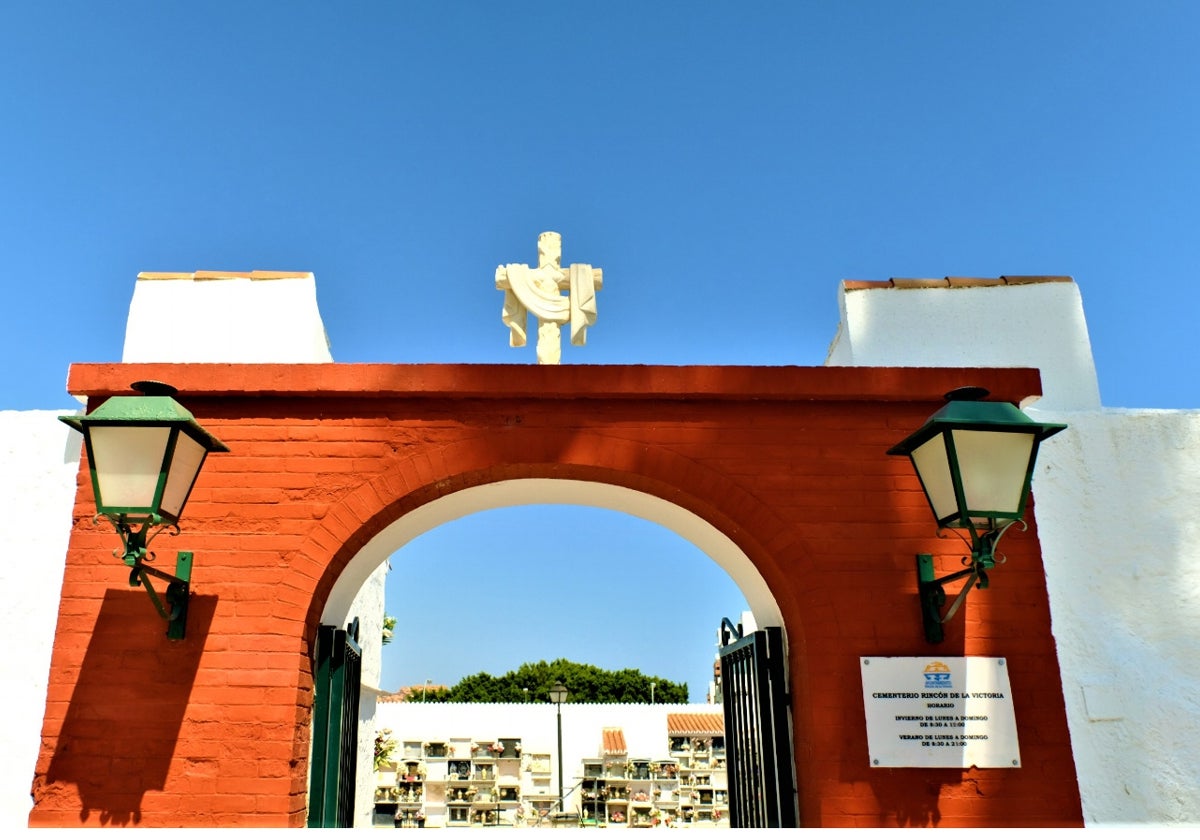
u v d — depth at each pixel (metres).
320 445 5.43
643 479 5.56
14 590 5.35
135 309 6.49
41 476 5.55
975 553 4.54
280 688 4.99
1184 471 5.81
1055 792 5.04
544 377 5.50
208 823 4.75
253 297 6.57
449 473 5.41
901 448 5.00
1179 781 5.22
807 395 5.59
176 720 4.91
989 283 6.66
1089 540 5.68
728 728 6.96
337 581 5.70
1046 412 5.95
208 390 5.39
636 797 25.98
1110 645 5.48
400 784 26.08
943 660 5.23
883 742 5.07
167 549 5.19
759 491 5.49
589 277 6.15
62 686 4.95
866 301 6.59
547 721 27.31
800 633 5.40
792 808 5.49
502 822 25.72
